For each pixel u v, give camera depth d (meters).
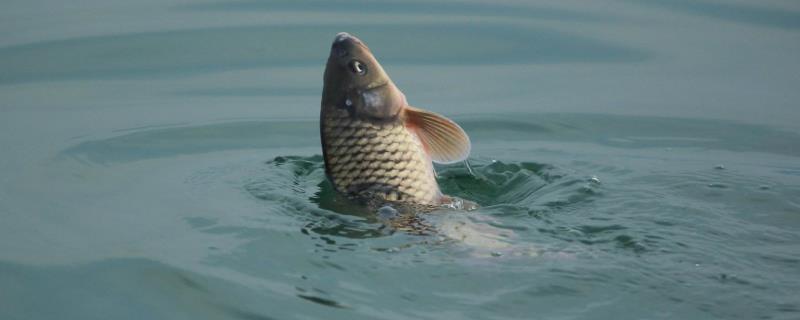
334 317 13.24
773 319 13.02
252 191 17.95
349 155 16.92
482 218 16.31
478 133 21.73
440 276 14.14
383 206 16.45
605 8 29.09
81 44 25.89
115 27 27.02
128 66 24.92
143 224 16.72
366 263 14.58
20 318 13.73
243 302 13.76
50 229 16.64
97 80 24.19
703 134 21.45
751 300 13.50
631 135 21.52
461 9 28.92
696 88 23.89
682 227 16.02
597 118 22.36
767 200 17.39
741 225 16.19
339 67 17.09
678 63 25.28
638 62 25.42
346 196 16.84
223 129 21.75
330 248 15.11
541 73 24.94
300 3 29.48
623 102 23.22
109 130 21.56
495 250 14.98
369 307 13.46
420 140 17.39
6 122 21.88
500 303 13.49
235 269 14.73
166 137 21.28
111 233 16.38
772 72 24.64
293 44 26.22
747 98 23.30
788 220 16.45
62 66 24.77
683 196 17.61
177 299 14.06
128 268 15.01
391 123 16.94
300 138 21.39
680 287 13.84
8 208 17.52
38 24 27.39
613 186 18.20
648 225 16.08
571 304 13.47
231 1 29.70
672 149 20.64
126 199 17.91
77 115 22.39
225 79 24.42
